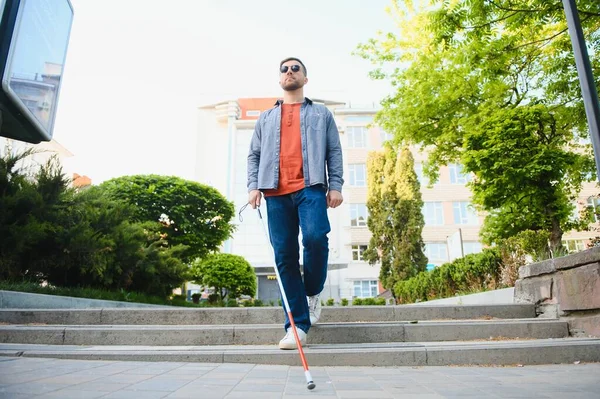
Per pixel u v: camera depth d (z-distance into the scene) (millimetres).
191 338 3582
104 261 6898
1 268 5871
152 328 3611
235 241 29578
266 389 2070
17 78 2660
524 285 4770
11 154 6957
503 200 8164
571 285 3930
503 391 2072
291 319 2715
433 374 2635
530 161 7535
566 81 8547
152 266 8711
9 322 4176
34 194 6344
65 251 6590
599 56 7996
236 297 21141
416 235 19297
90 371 2475
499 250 7164
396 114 11445
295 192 3189
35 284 6012
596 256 3613
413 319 4352
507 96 9734
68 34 3619
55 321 4180
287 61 3479
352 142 29641
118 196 14945
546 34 8562
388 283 19422
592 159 9359
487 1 6246
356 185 28797
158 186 15578
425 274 11172
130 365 2771
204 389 2033
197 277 20203
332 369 2834
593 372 2660
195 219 15875
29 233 5883
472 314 4383
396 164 20516
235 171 31281
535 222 8586
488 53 7336
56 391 1880
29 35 2824
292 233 3221
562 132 8750
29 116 2803
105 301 6328
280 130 3346
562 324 3814
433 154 11680
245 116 33688
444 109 10414
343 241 27953
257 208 3406
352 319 4320
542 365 3025
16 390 1871
